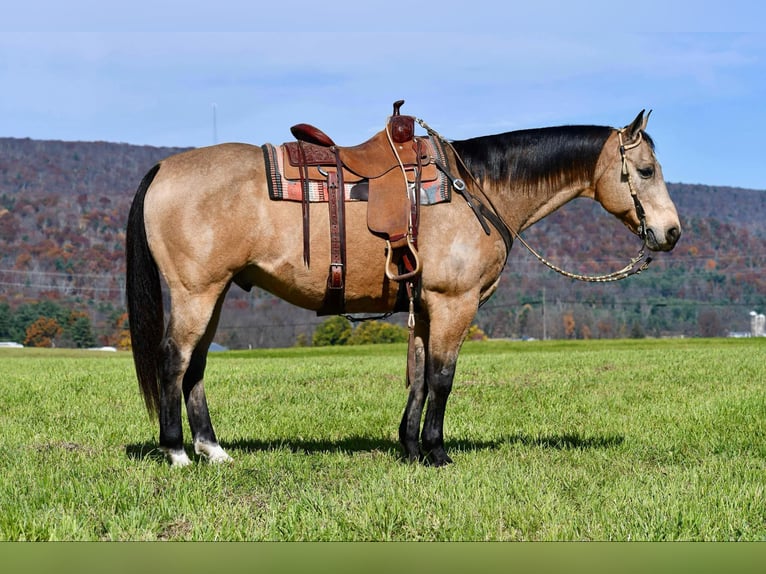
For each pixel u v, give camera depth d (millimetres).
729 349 24375
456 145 6789
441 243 6289
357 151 6375
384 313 6566
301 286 6270
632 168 6820
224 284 6188
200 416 6547
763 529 4988
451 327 6367
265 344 82375
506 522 4996
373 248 6215
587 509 5238
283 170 6152
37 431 8375
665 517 5008
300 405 10984
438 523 4898
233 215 6051
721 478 6004
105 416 9609
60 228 147500
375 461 6695
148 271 6270
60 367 19547
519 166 6801
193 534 4672
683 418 9477
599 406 10750
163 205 6094
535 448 7414
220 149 6289
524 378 14820
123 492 5332
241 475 5934
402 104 6578
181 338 6129
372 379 15008
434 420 6484
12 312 94625
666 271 123625
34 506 5066
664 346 33375
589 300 104250
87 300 110625
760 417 9430
